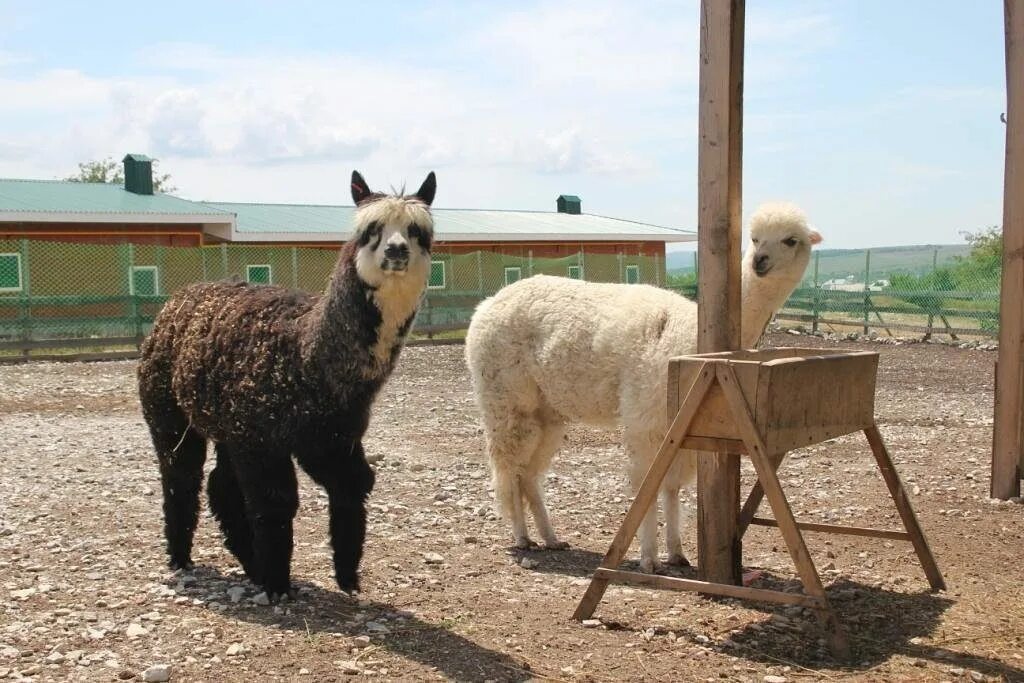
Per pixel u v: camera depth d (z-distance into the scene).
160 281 22.94
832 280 29.34
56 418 12.80
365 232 4.98
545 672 4.50
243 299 5.64
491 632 5.04
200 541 6.88
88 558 6.32
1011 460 8.05
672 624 5.16
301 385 5.10
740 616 5.28
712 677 4.43
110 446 10.58
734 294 5.58
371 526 7.32
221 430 5.45
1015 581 5.98
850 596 5.66
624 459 10.04
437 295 26.50
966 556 6.50
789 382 4.86
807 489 8.59
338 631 5.01
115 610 5.31
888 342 24.19
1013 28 7.96
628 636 4.99
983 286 24.83
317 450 5.19
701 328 5.64
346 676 4.41
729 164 5.49
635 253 36.00
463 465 9.66
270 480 5.36
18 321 21.20
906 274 27.61
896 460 9.84
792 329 27.41
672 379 5.12
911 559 6.46
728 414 4.90
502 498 6.89
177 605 5.42
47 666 4.44
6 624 5.02
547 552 6.82
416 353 22.36
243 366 5.28
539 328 6.66
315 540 6.93
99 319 22.02
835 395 5.31
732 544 5.68
